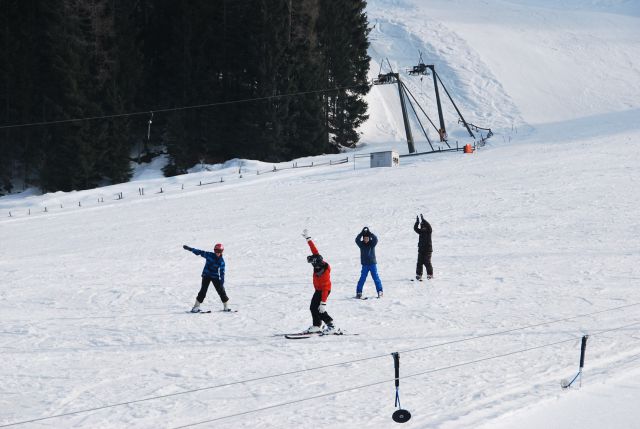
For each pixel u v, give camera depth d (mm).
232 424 16984
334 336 25766
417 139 162625
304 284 36781
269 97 134750
